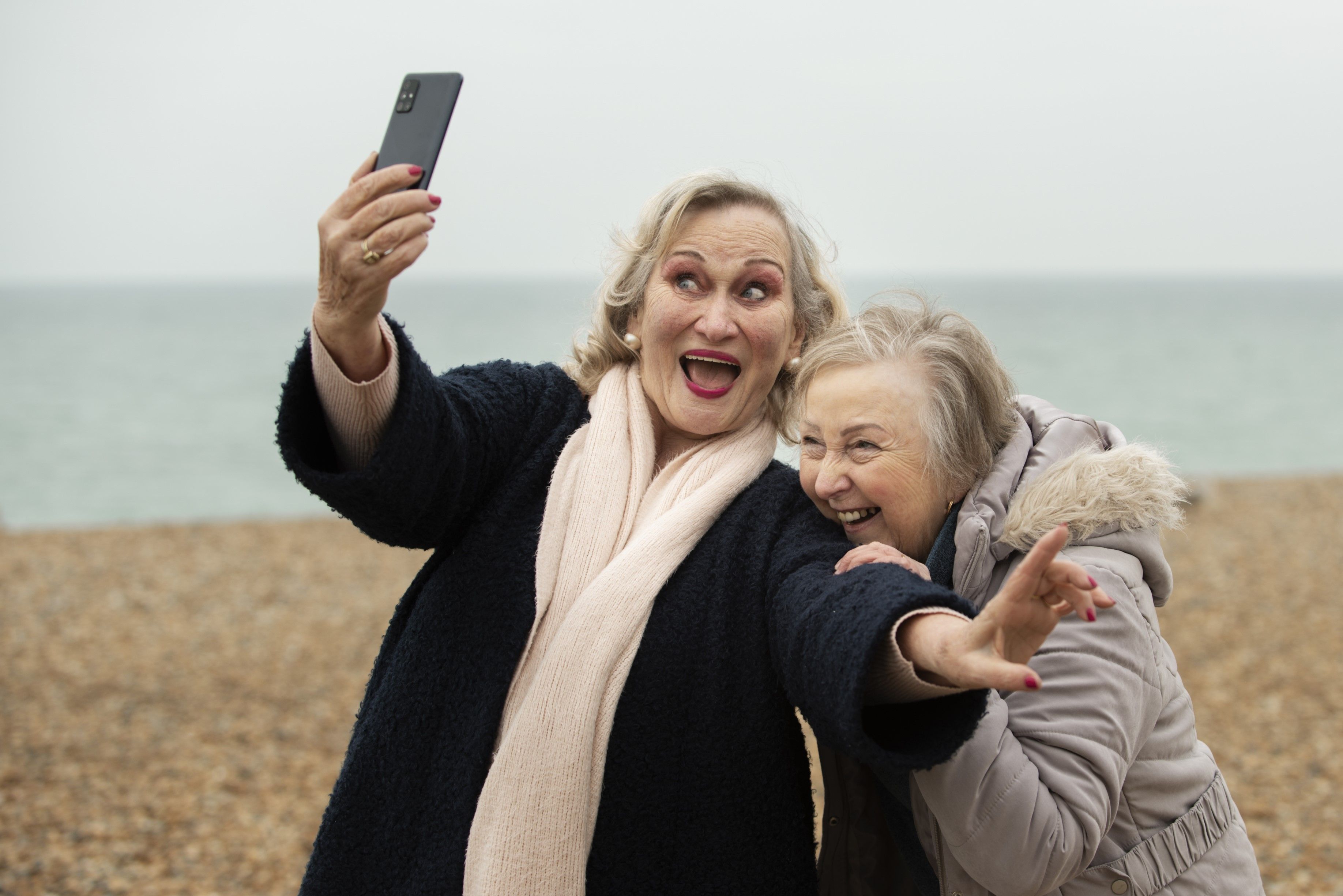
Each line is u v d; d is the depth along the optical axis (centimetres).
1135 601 163
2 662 907
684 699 167
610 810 165
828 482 175
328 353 148
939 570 174
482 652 174
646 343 191
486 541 178
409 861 171
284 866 562
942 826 153
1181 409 3491
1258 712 782
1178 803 169
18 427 3164
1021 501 170
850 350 175
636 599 167
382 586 1177
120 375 4672
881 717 141
